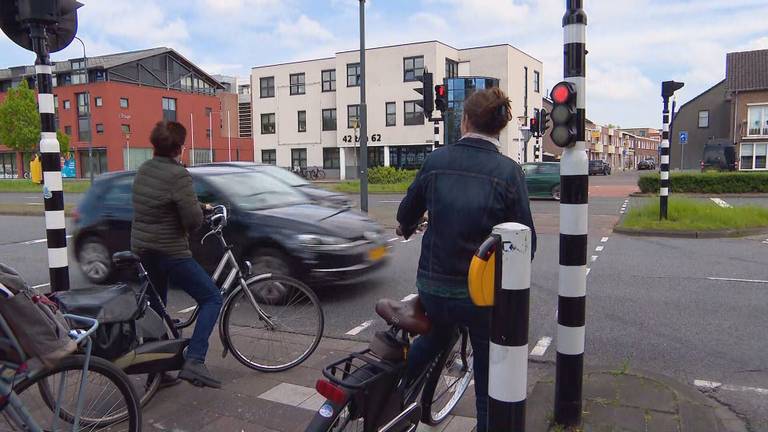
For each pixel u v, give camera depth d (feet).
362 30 46.42
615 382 12.59
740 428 11.30
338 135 149.89
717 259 29.37
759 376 13.92
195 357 12.15
